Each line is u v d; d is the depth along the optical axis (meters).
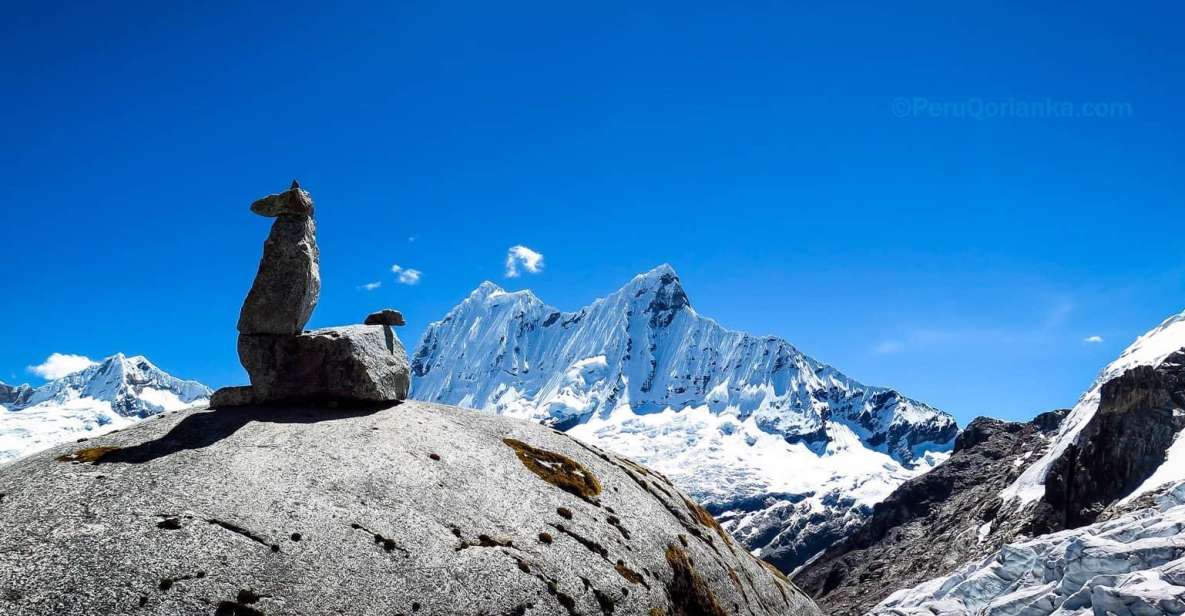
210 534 30.53
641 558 40.62
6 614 25.94
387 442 39.00
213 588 28.75
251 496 32.91
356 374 41.56
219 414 39.34
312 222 43.00
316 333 41.91
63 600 26.77
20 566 27.50
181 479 32.97
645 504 45.50
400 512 34.78
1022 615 131.75
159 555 29.08
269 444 36.69
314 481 34.78
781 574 55.22
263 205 41.53
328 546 31.89
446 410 45.47
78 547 28.64
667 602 39.81
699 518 49.84
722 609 43.16
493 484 39.41
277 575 30.09
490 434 44.50
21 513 29.97
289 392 41.25
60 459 34.09
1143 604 106.00
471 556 34.31
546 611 34.16
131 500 31.25
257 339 41.22
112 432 37.69
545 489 41.09
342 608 30.09
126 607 27.20
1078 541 131.50
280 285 41.09
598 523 40.88
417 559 33.03
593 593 36.44
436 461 39.09
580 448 48.41
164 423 38.06
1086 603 119.94
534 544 36.88
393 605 31.06
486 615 32.59
